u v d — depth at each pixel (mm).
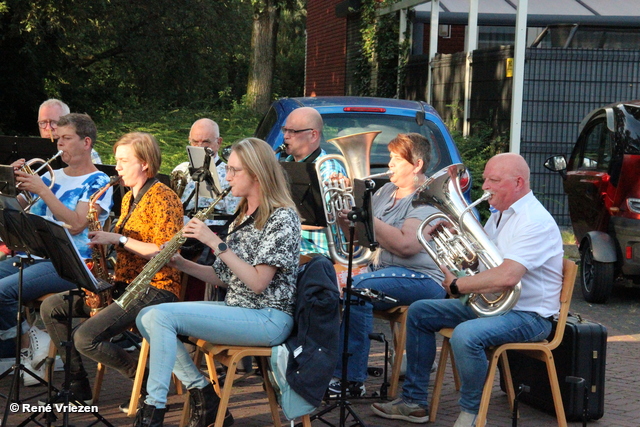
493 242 4301
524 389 4047
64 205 4781
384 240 4852
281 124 7039
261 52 28406
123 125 16203
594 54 11898
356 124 6969
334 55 21031
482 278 4160
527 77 11914
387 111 7070
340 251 4859
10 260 5332
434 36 14750
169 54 20406
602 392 4656
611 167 7969
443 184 4270
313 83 23125
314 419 4238
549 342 4484
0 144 6105
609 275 7957
